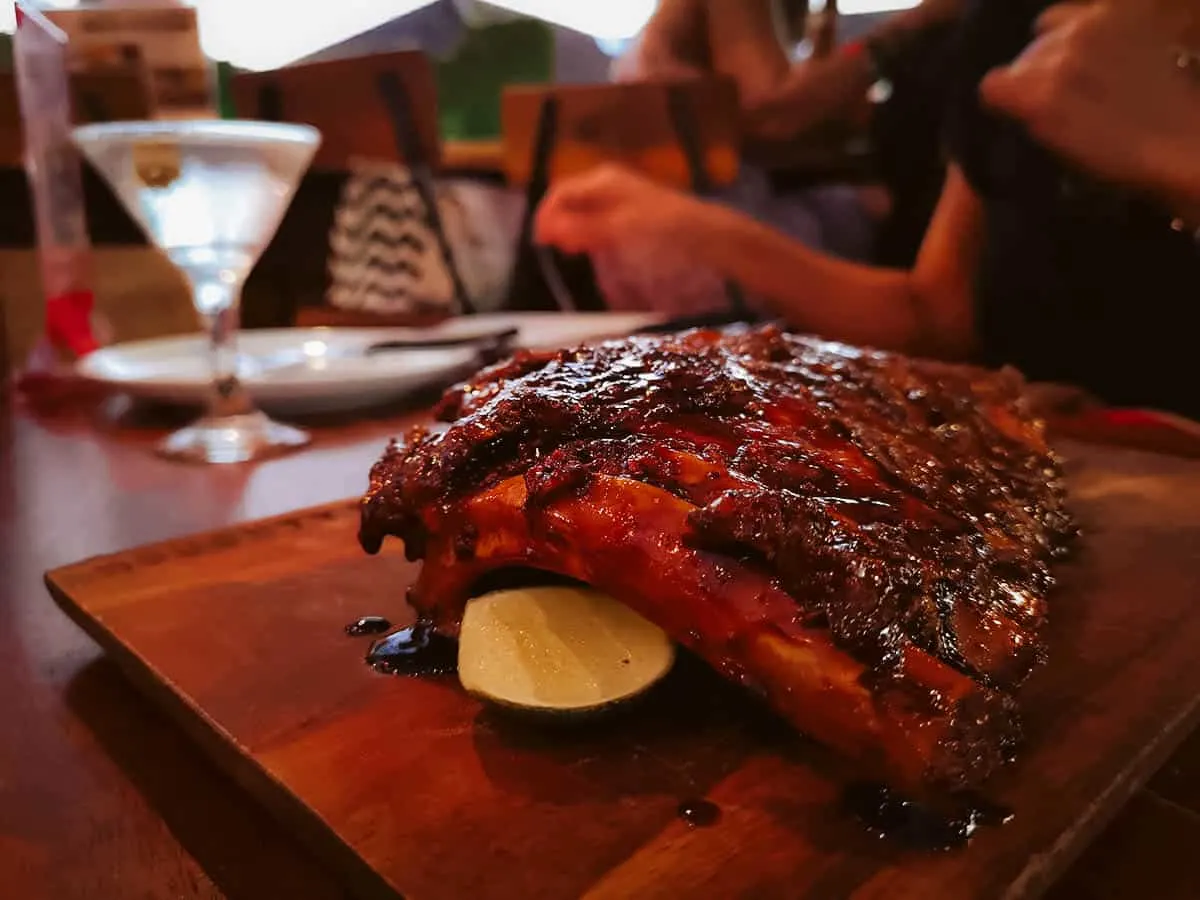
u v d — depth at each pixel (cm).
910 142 89
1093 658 23
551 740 20
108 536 35
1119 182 71
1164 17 71
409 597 24
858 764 18
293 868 18
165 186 42
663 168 93
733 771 19
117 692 24
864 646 17
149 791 20
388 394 53
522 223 97
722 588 18
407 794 18
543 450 23
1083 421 49
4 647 27
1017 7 79
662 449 21
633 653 21
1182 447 44
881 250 94
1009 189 77
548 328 66
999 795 17
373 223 86
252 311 87
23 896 17
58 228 60
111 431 52
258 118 88
